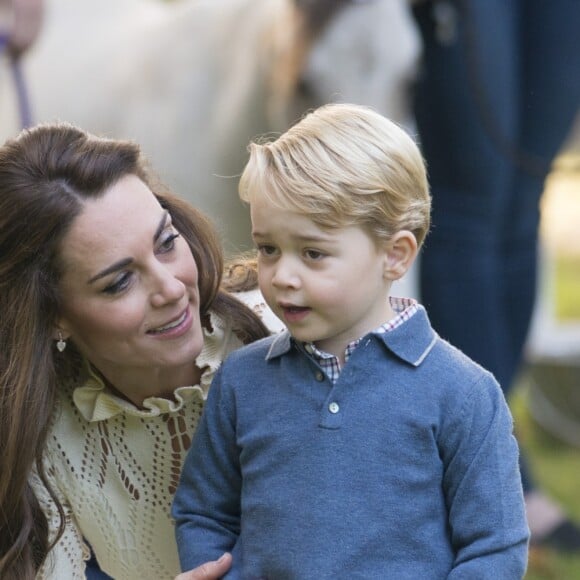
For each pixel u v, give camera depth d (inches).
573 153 728.3
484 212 456.8
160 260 243.4
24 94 472.4
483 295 456.8
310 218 217.8
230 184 488.4
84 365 264.7
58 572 266.7
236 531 242.7
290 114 457.1
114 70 514.6
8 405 248.1
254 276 280.5
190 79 494.0
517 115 471.8
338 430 222.1
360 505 219.3
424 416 220.7
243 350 242.1
